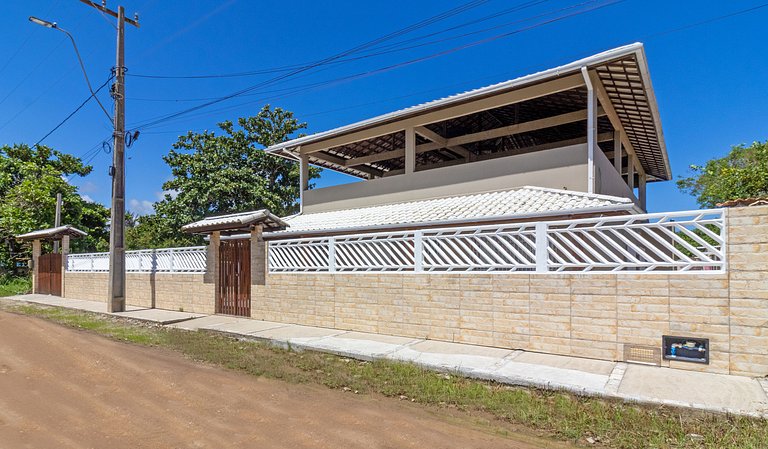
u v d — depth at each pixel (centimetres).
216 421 452
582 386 520
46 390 552
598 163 1087
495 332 723
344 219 1307
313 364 680
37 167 2727
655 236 609
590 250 657
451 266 786
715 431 413
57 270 1981
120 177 1386
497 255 738
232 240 1205
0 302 1753
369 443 400
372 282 878
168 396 532
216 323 1063
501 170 1191
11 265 2670
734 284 548
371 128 1459
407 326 823
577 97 1326
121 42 1423
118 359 719
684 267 604
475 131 1697
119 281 1340
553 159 1105
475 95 1175
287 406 500
